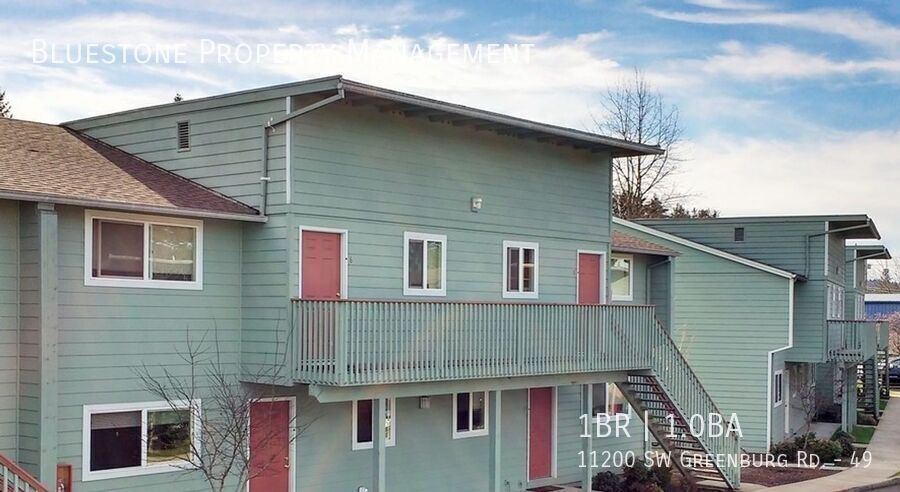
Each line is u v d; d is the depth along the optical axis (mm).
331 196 16469
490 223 19516
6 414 13688
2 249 13727
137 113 17875
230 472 15812
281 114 15945
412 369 16172
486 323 17531
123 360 14727
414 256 18016
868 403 38781
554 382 19234
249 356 16156
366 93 15703
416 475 18703
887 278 92438
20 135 17047
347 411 17625
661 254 24656
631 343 20547
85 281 14336
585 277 21906
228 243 16172
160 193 15422
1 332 13672
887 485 23344
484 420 20328
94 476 14328
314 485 17000
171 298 15352
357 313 15328
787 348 28453
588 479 20125
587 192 21938
